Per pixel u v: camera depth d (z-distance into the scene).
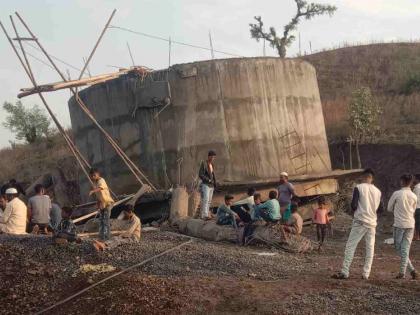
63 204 25.39
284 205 14.86
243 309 8.06
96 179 11.43
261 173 18.94
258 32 43.78
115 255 10.70
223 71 19.02
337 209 21.27
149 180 19.02
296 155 19.88
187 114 18.83
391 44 40.75
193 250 11.41
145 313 7.97
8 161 37.00
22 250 10.66
